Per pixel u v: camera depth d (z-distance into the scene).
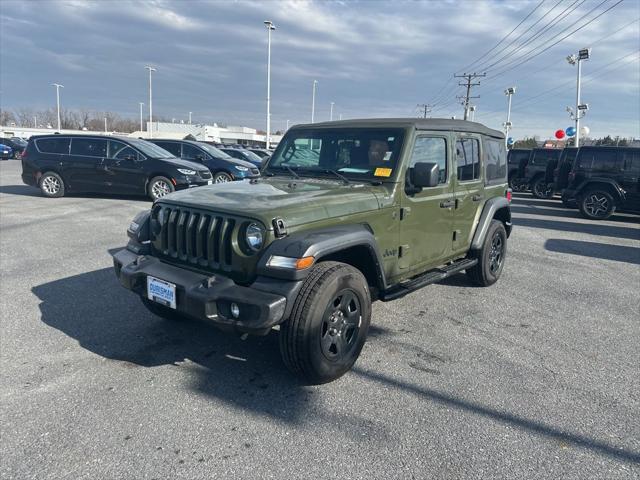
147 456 2.55
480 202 5.38
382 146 4.09
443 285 5.93
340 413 3.01
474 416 3.02
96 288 5.25
